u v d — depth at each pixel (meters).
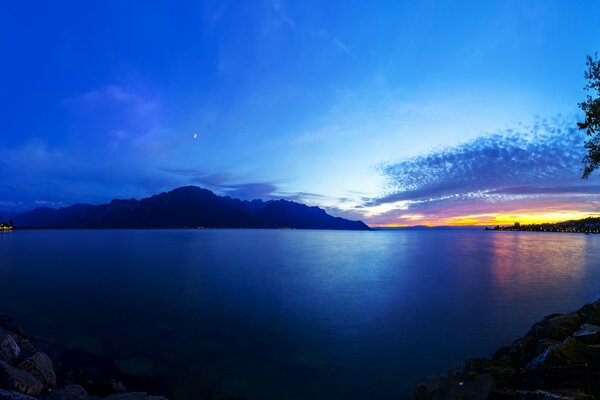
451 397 13.52
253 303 38.81
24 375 14.66
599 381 12.73
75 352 22.98
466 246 166.75
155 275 59.69
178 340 25.77
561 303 39.72
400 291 47.22
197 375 19.73
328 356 22.88
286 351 23.70
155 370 20.30
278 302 39.62
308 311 35.38
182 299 40.62
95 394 16.73
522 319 32.28
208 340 25.81
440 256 107.88
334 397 17.44
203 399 17.11
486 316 33.41
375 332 28.14
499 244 189.12
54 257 91.62
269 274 63.31
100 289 46.50
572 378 12.95
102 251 113.75
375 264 83.00
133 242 173.25
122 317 32.22
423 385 14.77
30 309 35.12
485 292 46.47
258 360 22.05
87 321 30.72
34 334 26.58
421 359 22.45
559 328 19.39
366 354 23.25
